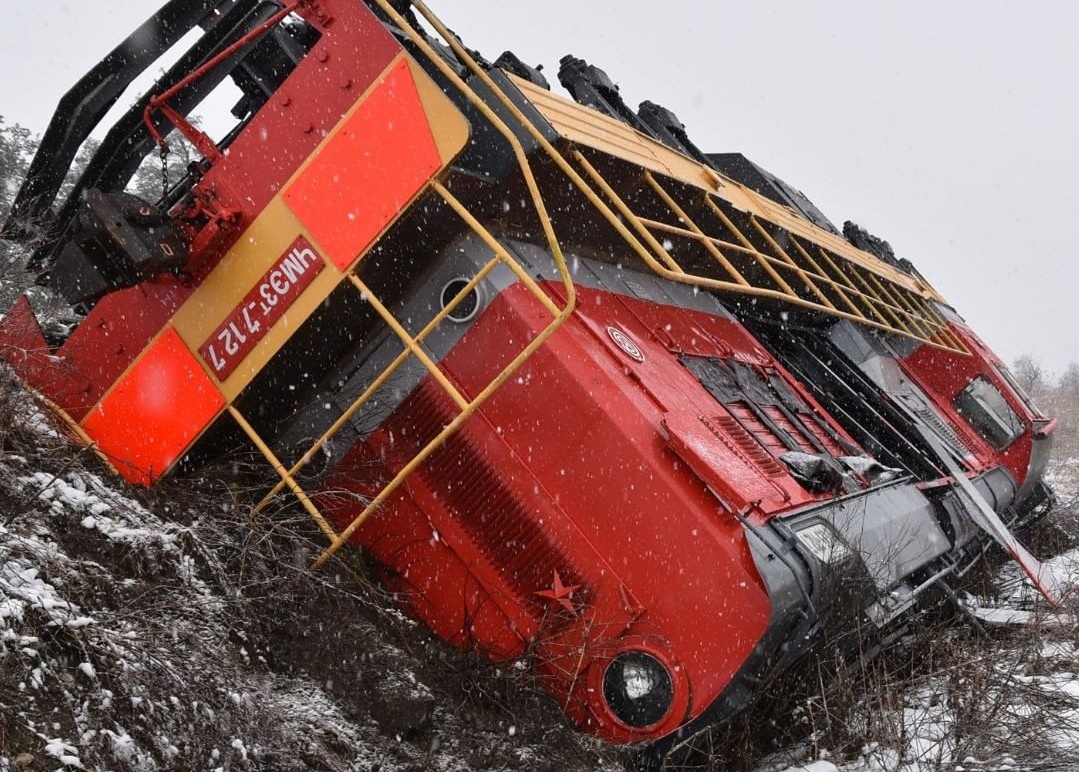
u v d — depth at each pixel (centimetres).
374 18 540
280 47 672
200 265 559
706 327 823
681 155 898
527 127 543
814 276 1015
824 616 569
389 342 592
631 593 532
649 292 760
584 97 934
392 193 522
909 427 1026
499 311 570
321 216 538
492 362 568
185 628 434
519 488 558
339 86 542
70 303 562
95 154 673
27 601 358
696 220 825
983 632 779
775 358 1016
